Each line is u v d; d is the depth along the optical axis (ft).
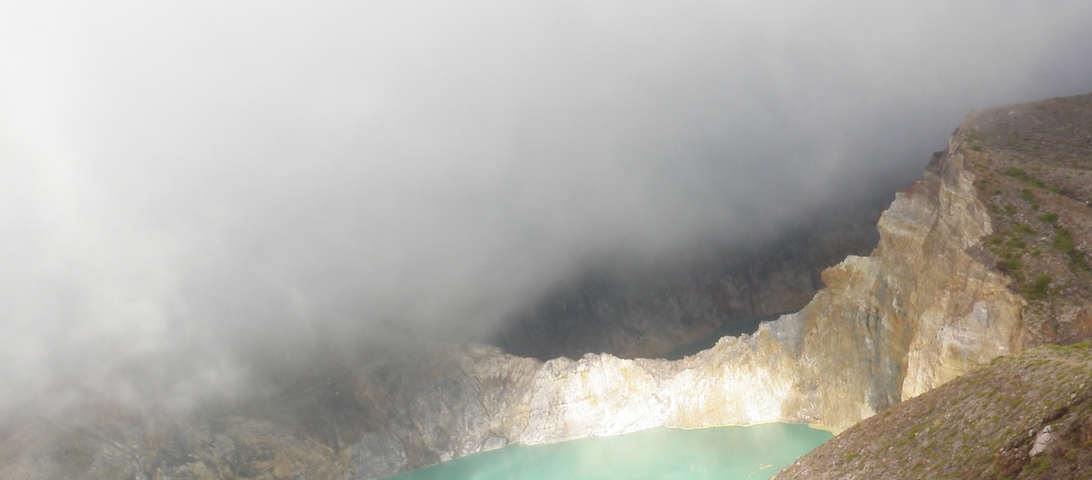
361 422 431.02
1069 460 135.33
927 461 176.86
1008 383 184.85
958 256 254.47
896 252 319.68
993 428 167.63
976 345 229.25
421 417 439.63
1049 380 169.78
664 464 351.25
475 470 399.24
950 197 276.62
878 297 330.95
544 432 423.64
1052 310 214.07
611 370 422.41
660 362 431.02
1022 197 250.37
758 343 391.04
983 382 196.24
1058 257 224.94
